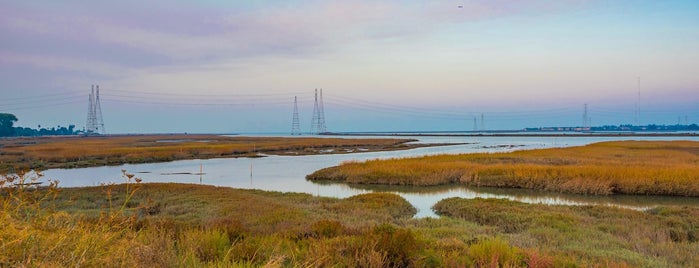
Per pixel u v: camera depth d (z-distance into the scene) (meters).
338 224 11.12
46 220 4.62
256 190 25.45
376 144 102.25
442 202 20.98
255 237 9.52
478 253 8.17
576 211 17.48
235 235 9.84
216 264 6.27
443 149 82.94
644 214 16.61
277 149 80.50
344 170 35.72
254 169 44.62
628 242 11.51
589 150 58.66
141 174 40.28
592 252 9.91
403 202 20.84
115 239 5.05
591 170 29.36
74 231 4.66
